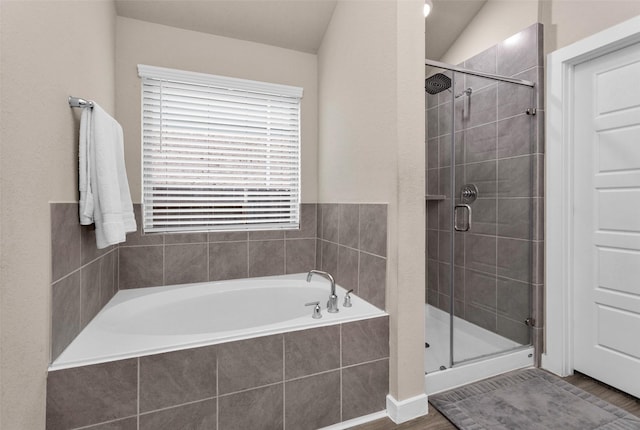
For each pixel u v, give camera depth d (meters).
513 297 2.32
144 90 2.33
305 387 1.55
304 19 2.50
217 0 2.27
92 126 1.47
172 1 2.22
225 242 2.52
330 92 2.53
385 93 1.79
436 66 2.09
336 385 1.62
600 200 1.97
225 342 1.42
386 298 1.78
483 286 2.32
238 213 2.62
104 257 1.88
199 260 2.45
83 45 1.55
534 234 2.25
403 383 1.68
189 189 2.46
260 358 1.47
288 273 2.71
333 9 2.45
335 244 2.41
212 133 2.51
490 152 2.32
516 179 2.31
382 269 1.81
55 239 1.23
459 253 2.29
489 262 2.32
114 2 2.16
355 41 2.13
